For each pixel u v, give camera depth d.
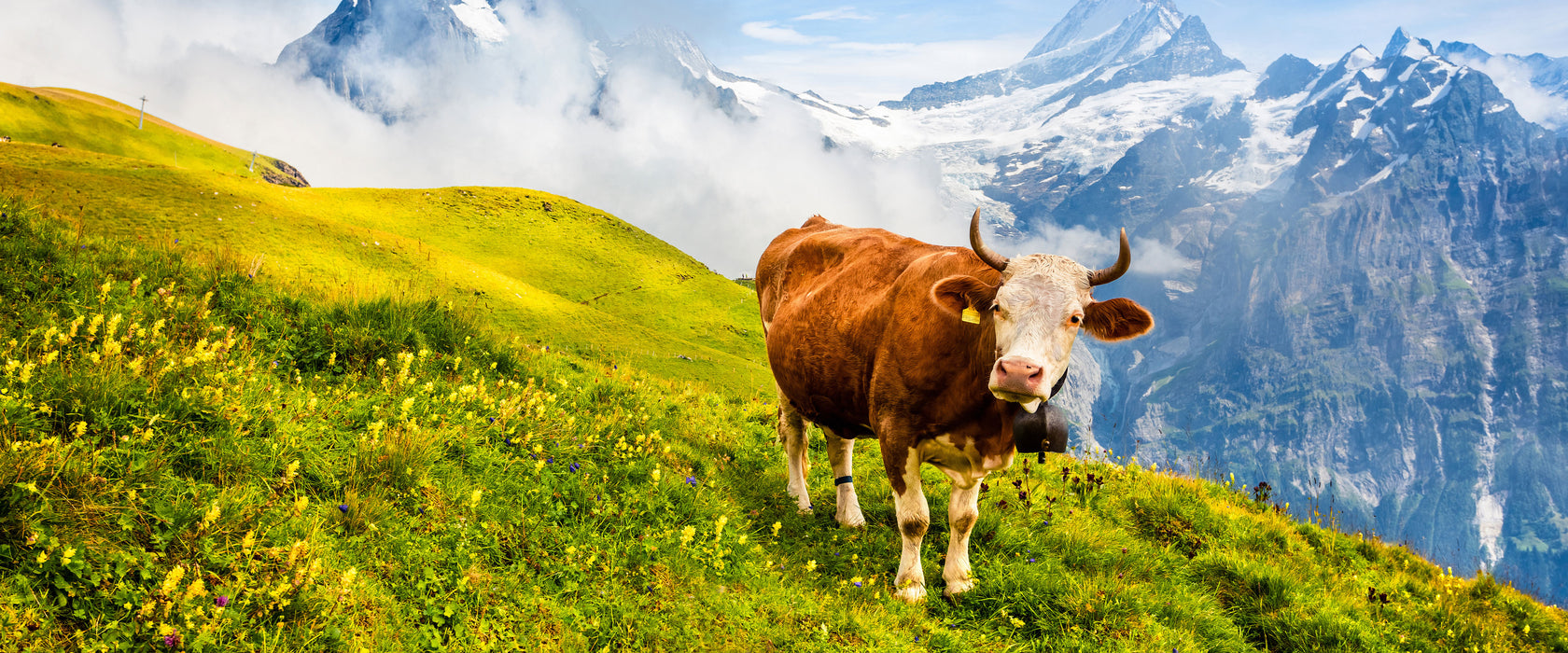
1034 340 5.40
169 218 53.12
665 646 5.04
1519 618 9.42
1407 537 11.52
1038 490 9.79
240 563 4.26
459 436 6.23
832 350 7.37
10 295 6.34
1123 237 5.49
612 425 7.86
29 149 66.44
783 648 5.32
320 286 9.34
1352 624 7.69
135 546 4.14
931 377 6.38
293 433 5.47
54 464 4.18
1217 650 6.95
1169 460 12.68
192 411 5.14
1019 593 6.68
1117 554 8.11
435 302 8.93
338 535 4.83
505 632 4.68
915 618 6.18
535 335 58.53
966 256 6.50
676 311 87.62
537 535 5.50
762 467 9.19
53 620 3.70
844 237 8.25
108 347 5.25
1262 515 10.93
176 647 3.73
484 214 100.81
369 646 4.20
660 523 6.25
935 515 8.16
